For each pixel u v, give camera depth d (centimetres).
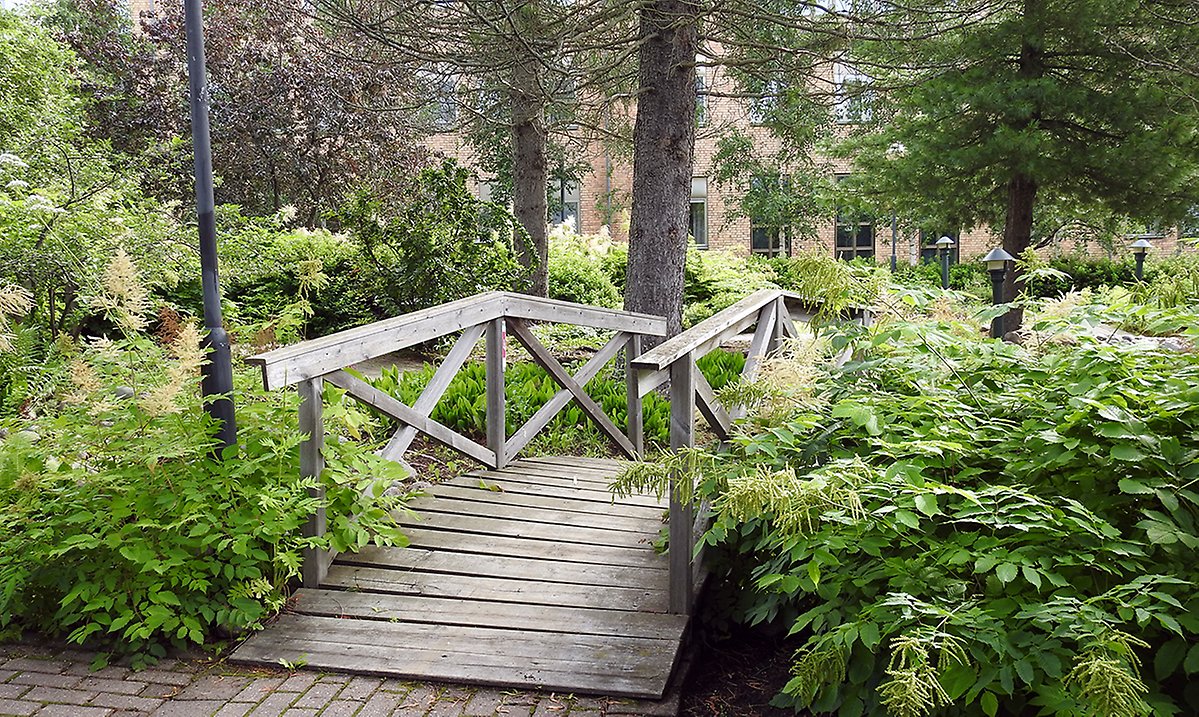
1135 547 214
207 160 343
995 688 211
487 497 469
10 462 333
